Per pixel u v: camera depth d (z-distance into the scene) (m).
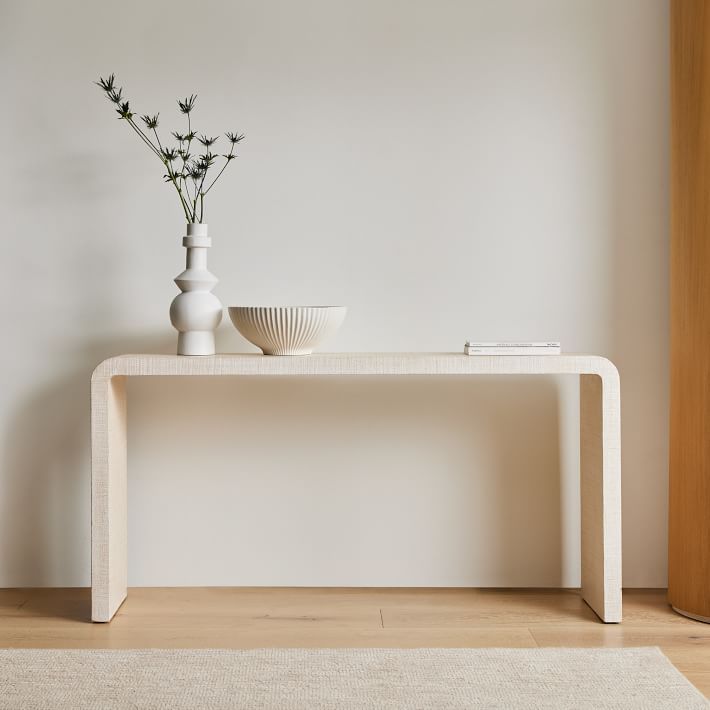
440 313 2.53
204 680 1.84
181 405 2.54
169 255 2.52
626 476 2.54
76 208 2.51
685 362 2.26
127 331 2.53
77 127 2.50
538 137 2.50
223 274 2.52
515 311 2.52
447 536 2.54
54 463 2.54
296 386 2.54
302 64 2.50
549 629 2.16
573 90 2.50
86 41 2.50
